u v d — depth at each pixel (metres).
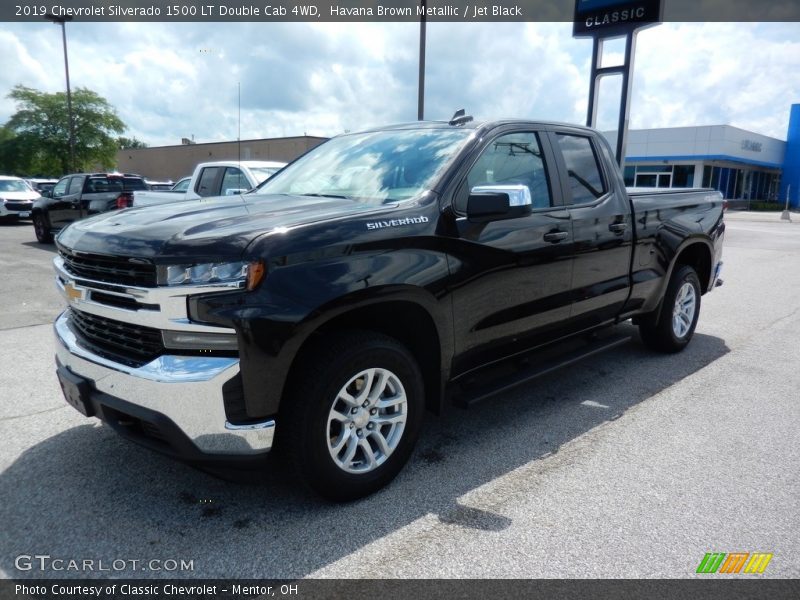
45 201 14.07
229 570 2.43
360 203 3.24
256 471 2.83
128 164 59.22
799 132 47.62
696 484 3.16
